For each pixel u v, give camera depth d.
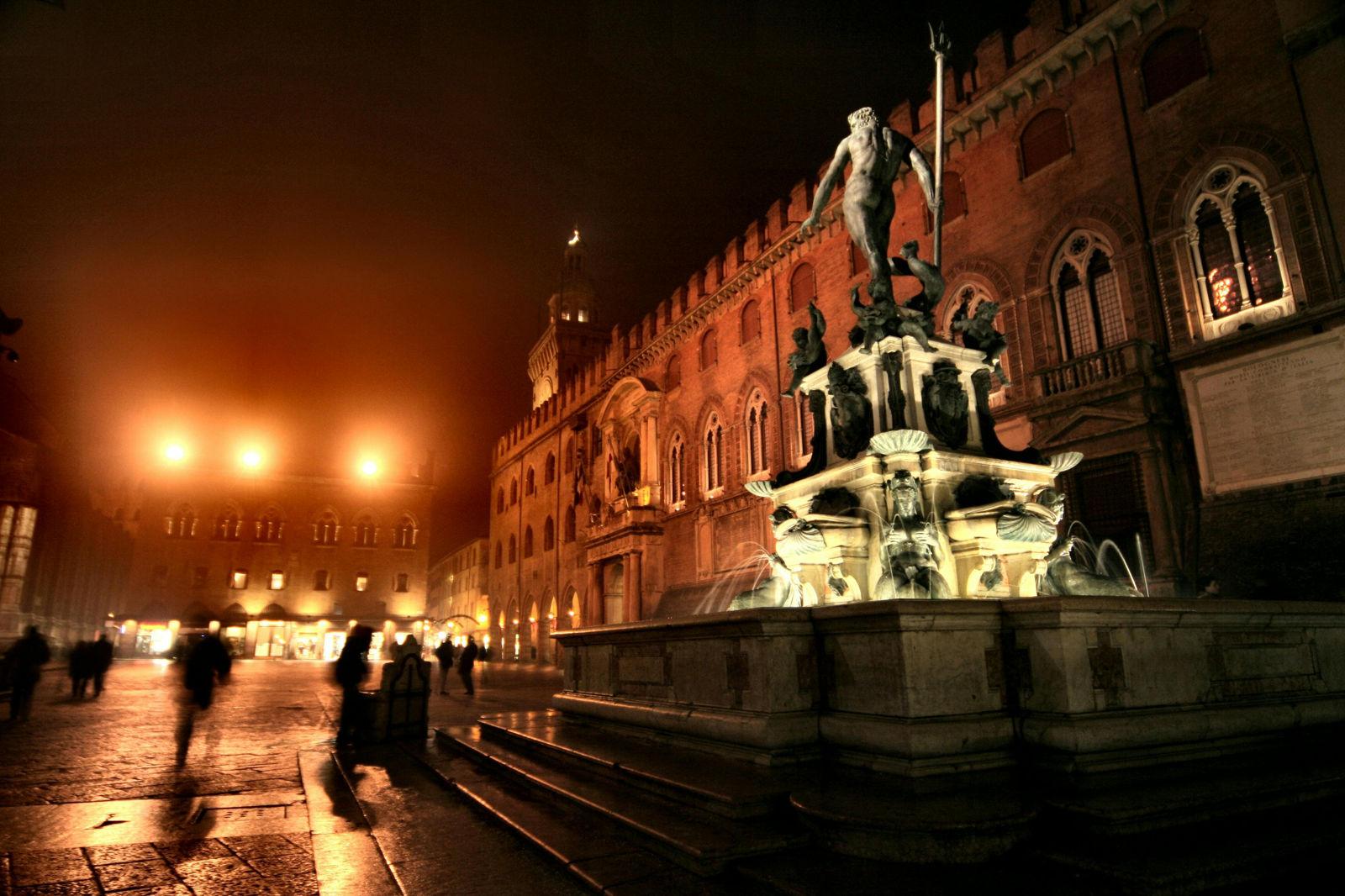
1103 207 18.33
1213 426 15.48
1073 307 19.00
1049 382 18.38
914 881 3.72
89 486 46.19
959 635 5.23
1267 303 15.26
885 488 6.99
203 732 12.27
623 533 36.34
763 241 31.06
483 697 19.25
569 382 49.09
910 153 8.46
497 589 59.38
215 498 62.50
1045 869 3.86
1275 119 15.40
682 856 4.30
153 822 6.10
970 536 6.68
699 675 6.63
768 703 5.57
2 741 11.11
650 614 34.53
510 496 58.88
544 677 30.55
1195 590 14.37
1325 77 14.68
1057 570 6.71
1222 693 5.66
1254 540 14.42
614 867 4.37
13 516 35.16
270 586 61.97
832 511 7.00
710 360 33.94
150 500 61.06
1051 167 19.73
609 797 5.70
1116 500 16.56
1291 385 14.41
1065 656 4.94
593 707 8.70
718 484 32.72
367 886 4.41
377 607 63.88
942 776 4.77
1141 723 5.00
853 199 8.16
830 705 5.66
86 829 5.87
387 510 65.88
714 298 33.25
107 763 9.16
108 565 53.38
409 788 7.39
